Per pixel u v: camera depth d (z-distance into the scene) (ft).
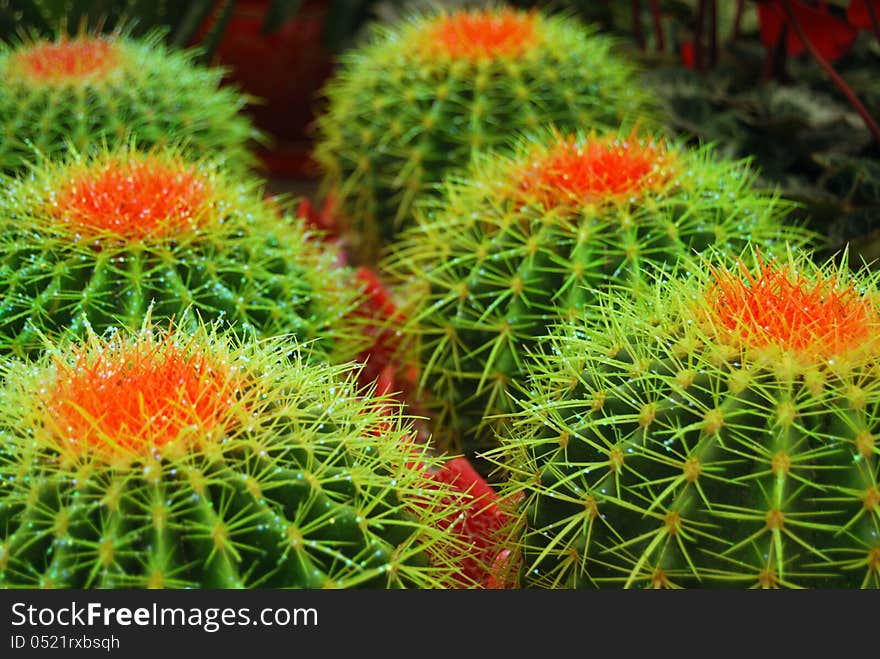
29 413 2.83
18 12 7.57
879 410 2.82
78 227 4.04
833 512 2.73
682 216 4.23
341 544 2.83
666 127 6.54
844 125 6.56
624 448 2.99
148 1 7.91
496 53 6.15
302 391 3.07
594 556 3.08
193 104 6.09
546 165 4.50
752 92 7.00
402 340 5.06
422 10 9.04
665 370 3.02
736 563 2.80
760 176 6.32
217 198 4.42
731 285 3.19
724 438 2.83
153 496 2.61
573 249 4.25
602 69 6.49
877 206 5.95
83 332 3.93
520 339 4.36
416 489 3.19
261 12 9.98
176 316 4.00
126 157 4.62
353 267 7.39
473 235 4.60
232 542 2.63
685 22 8.43
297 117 10.16
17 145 5.43
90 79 5.68
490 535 3.76
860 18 6.29
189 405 2.74
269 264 4.42
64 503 2.65
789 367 2.80
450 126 6.17
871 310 3.03
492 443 4.65
